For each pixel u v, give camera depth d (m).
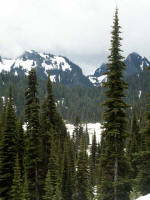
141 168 27.88
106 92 22.88
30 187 32.47
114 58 22.36
